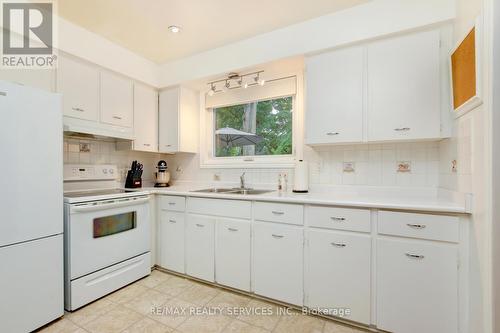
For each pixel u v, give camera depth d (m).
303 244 1.76
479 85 1.18
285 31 2.09
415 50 1.67
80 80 2.15
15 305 1.45
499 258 1.12
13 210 1.45
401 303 1.48
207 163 2.95
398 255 1.49
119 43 2.39
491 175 1.13
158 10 1.89
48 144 1.63
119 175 2.76
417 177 1.92
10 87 1.45
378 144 2.05
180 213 2.33
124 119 2.52
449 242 1.38
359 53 1.83
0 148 1.40
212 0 1.77
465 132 1.40
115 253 2.05
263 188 2.57
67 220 1.76
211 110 3.03
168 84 2.78
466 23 1.38
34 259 1.54
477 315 1.25
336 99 1.89
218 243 2.12
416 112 1.66
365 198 1.77
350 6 1.83
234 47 2.35
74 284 1.76
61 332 1.55
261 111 2.73
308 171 2.27
